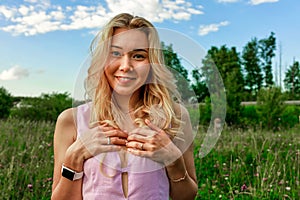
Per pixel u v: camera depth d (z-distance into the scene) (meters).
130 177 0.92
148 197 0.92
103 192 0.91
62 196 0.94
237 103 7.71
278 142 4.01
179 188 0.98
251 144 3.75
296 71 25.02
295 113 8.00
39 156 3.15
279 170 2.75
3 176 2.46
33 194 2.38
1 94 7.16
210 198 2.53
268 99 7.79
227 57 17.45
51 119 7.02
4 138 3.64
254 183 2.45
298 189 2.39
